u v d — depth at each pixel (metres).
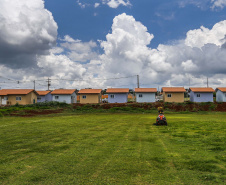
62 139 9.22
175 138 9.34
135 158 6.11
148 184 4.31
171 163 5.64
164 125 14.73
